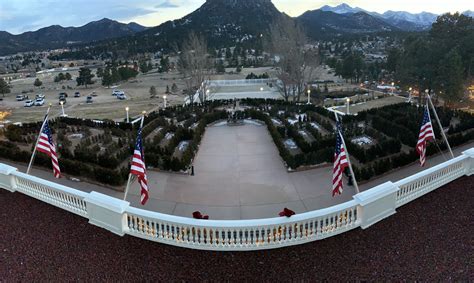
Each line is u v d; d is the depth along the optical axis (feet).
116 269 25.90
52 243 29.53
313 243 28.71
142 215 29.43
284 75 137.08
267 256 27.17
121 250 28.30
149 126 79.36
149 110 150.61
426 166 50.31
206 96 148.66
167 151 57.72
